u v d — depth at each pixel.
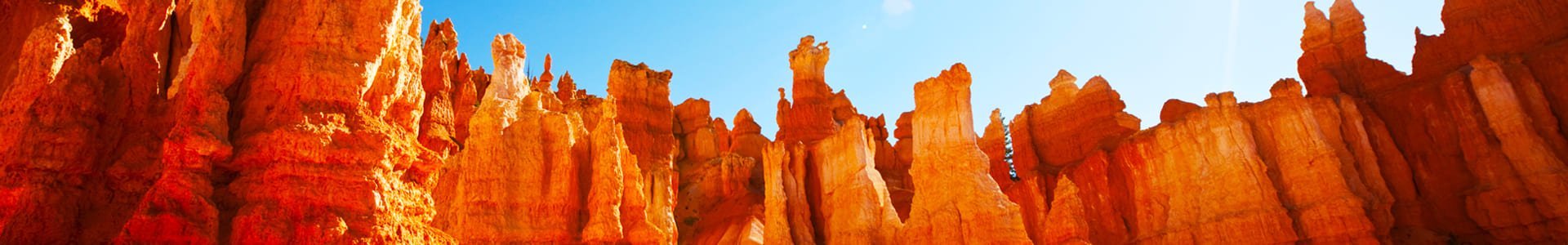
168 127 13.08
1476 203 41.56
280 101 11.96
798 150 44.62
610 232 23.45
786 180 43.28
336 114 12.06
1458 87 44.47
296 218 11.19
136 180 12.44
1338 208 39.81
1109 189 50.28
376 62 12.81
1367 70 50.12
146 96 13.26
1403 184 44.12
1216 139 44.59
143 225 10.49
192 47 14.67
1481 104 43.50
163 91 14.32
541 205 23.39
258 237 10.79
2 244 10.62
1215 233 42.03
